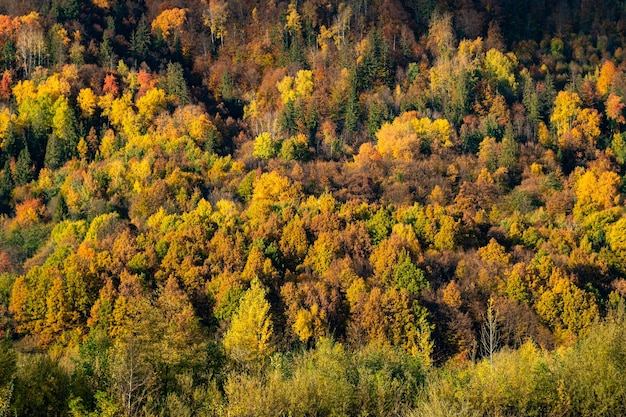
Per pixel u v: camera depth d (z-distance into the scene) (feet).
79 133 469.98
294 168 437.99
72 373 128.57
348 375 132.98
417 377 139.64
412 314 248.52
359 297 261.24
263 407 114.52
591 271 309.01
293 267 315.58
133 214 388.78
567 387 114.93
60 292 263.70
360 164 463.01
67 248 321.32
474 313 263.29
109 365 125.39
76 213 387.34
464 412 107.04
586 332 249.75
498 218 409.90
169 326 142.51
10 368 110.52
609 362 113.39
